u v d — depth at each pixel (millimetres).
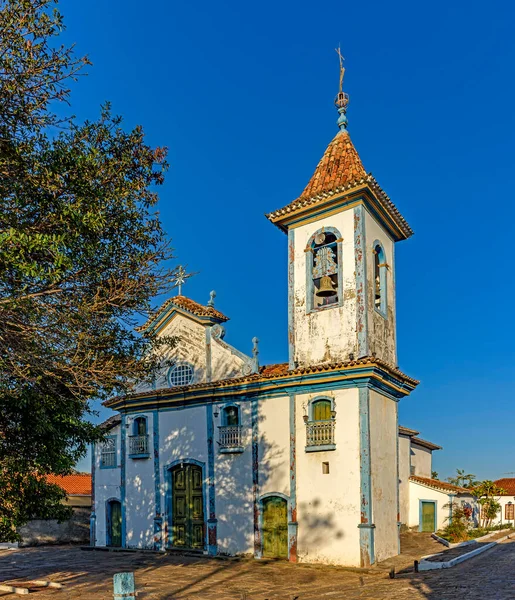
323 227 19688
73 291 9156
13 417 10508
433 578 14453
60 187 8648
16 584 14742
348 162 21031
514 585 13203
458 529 24203
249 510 19172
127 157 9461
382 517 17516
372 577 14914
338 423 17578
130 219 9719
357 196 18797
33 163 8484
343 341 18359
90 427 11883
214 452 20500
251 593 13102
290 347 19531
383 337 19344
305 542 17469
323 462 17625
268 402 19531
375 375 17344
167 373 22797
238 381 20078
